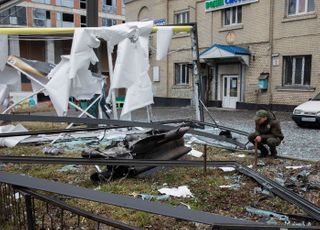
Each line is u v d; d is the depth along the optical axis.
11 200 3.69
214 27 21.53
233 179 5.53
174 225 3.88
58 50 28.33
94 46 8.14
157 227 3.86
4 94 9.43
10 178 3.03
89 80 8.36
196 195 4.85
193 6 22.64
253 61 19.53
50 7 40.19
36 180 3.01
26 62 9.16
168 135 6.04
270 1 18.48
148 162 5.44
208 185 5.26
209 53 20.23
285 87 18.08
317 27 16.67
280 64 18.33
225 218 2.55
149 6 25.53
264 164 6.54
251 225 2.43
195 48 10.19
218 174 5.80
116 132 9.73
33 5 38.59
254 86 19.50
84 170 6.14
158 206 2.60
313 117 11.56
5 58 8.33
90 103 10.00
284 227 2.44
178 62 23.52
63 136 9.11
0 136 6.86
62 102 7.96
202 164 5.77
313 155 7.36
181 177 5.66
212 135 8.17
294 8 17.72
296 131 11.04
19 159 5.45
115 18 46.59
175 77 24.05
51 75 8.39
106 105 10.81
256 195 4.80
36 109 19.97
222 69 21.30
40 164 6.01
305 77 17.52
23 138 8.83
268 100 18.84
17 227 3.62
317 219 3.83
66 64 8.16
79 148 8.10
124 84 8.19
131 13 27.08
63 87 8.03
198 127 10.12
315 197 4.69
